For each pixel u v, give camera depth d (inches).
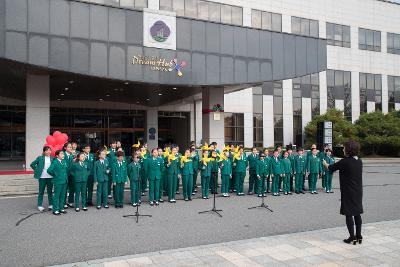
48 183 440.5
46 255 264.8
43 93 687.1
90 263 243.3
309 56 844.0
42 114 687.7
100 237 314.0
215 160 519.2
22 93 967.6
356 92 1552.7
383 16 1633.9
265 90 1384.1
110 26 655.1
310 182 603.2
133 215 402.6
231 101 1316.4
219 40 750.5
